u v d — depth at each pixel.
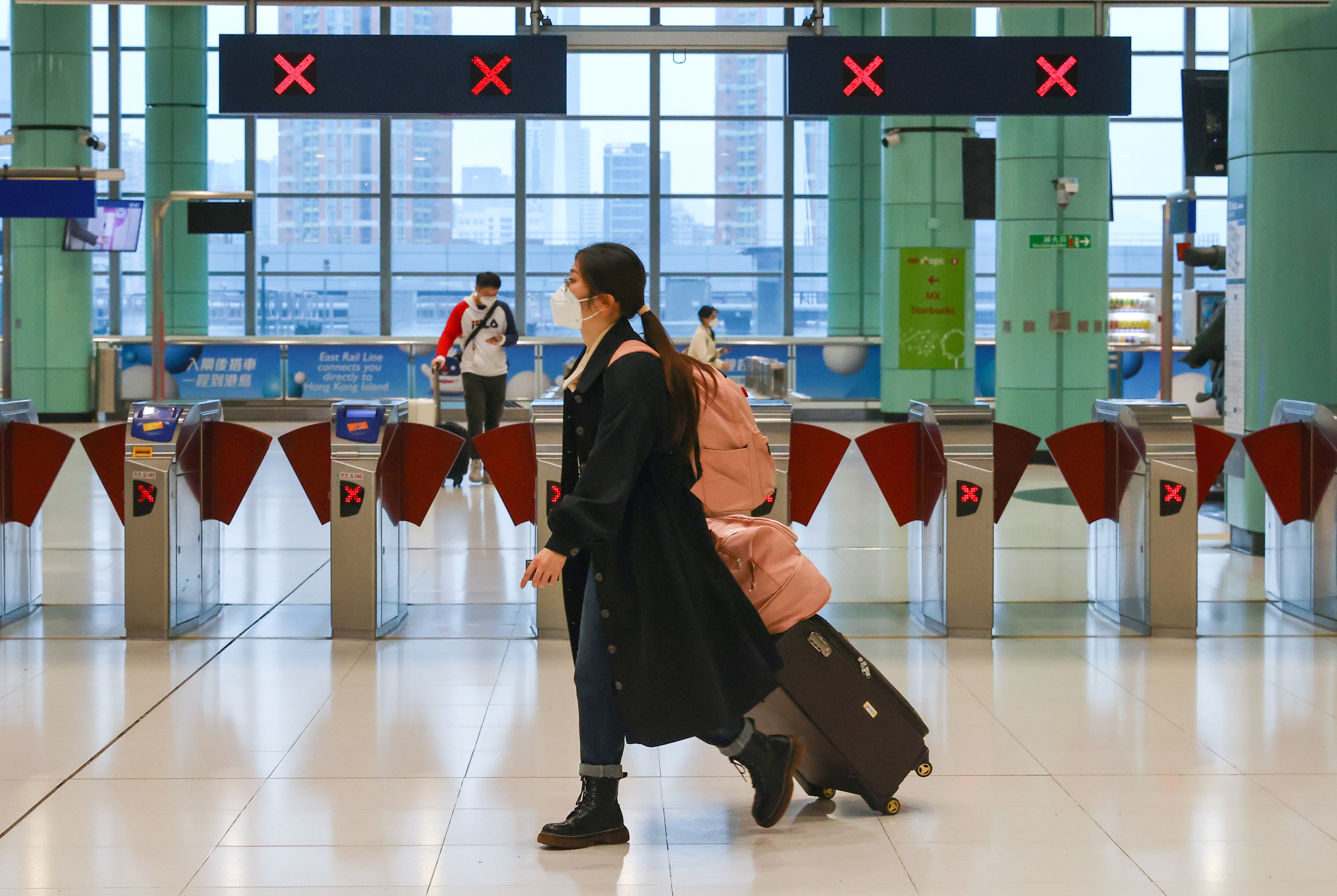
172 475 6.23
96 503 10.72
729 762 4.43
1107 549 6.86
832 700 3.82
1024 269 13.51
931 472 6.54
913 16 14.69
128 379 19.86
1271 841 3.68
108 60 21.23
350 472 6.22
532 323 21.72
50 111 17.75
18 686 5.36
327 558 8.43
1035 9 13.26
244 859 3.54
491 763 4.38
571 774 4.27
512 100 8.98
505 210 21.53
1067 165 13.38
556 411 6.22
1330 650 6.05
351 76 8.92
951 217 15.77
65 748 4.52
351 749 4.53
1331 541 6.47
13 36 17.83
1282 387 8.37
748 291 21.83
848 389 20.31
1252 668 5.72
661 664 3.41
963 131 15.73
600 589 3.43
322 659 5.87
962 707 5.11
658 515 3.44
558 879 3.43
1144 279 21.72
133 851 3.60
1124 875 3.45
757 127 21.52
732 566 3.80
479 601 7.18
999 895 3.33
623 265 3.50
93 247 18.38
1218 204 21.48
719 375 3.93
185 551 6.42
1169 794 4.08
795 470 6.71
